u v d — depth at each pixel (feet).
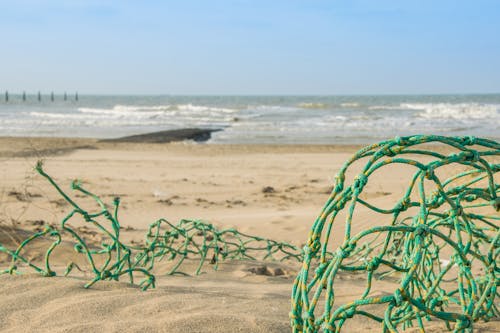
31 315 8.82
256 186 39.42
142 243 21.12
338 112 181.88
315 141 84.79
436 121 127.03
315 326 5.93
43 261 15.87
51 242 17.83
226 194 36.17
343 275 15.64
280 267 16.72
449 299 7.91
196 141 83.20
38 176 40.40
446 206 19.92
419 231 5.90
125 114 177.68
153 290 10.53
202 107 227.61
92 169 46.14
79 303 9.23
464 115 151.43
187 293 10.51
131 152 61.98
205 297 10.23
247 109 214.69
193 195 35.58
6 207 28.43
